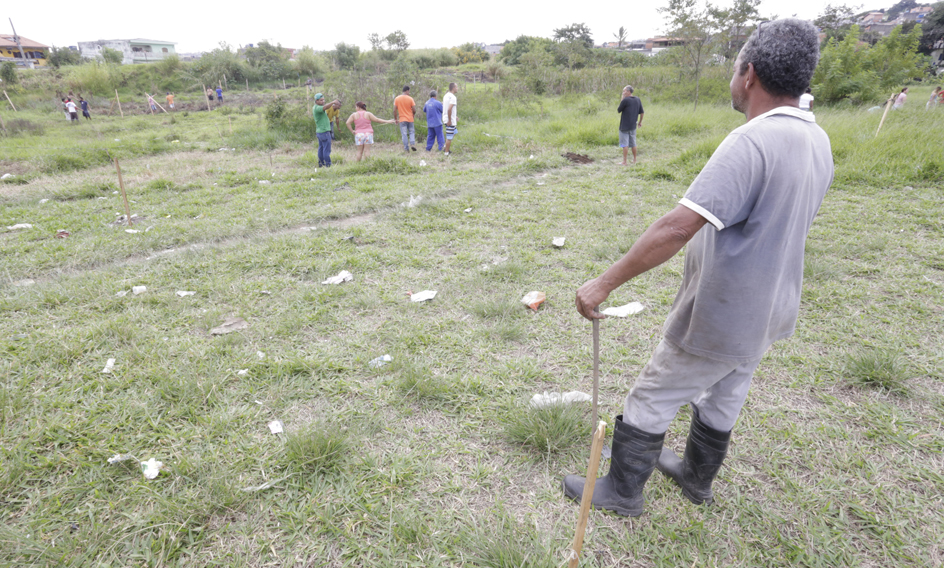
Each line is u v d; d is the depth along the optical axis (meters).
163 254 5.23
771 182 1.49
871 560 1.94
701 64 21.67
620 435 2.02
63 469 2.34
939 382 3.01
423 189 8.07
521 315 3.90
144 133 18.86
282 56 49.62
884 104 18.30
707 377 1.80
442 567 1.91
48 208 7.35
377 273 4.75
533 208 6.90
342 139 14.41
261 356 3.30
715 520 2.12
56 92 33.97
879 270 4.59
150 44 76.62
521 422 2.60
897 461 2.40
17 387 2.89
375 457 2.43
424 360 3.27
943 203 6.67
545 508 2.18
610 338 3.57
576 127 14.09
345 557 1.96
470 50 62.03
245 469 2.36
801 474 2.35
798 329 3.62
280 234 5.88
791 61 1.54
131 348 3.34
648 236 1.53
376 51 43.75
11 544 1.93
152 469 2.33
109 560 1.91
